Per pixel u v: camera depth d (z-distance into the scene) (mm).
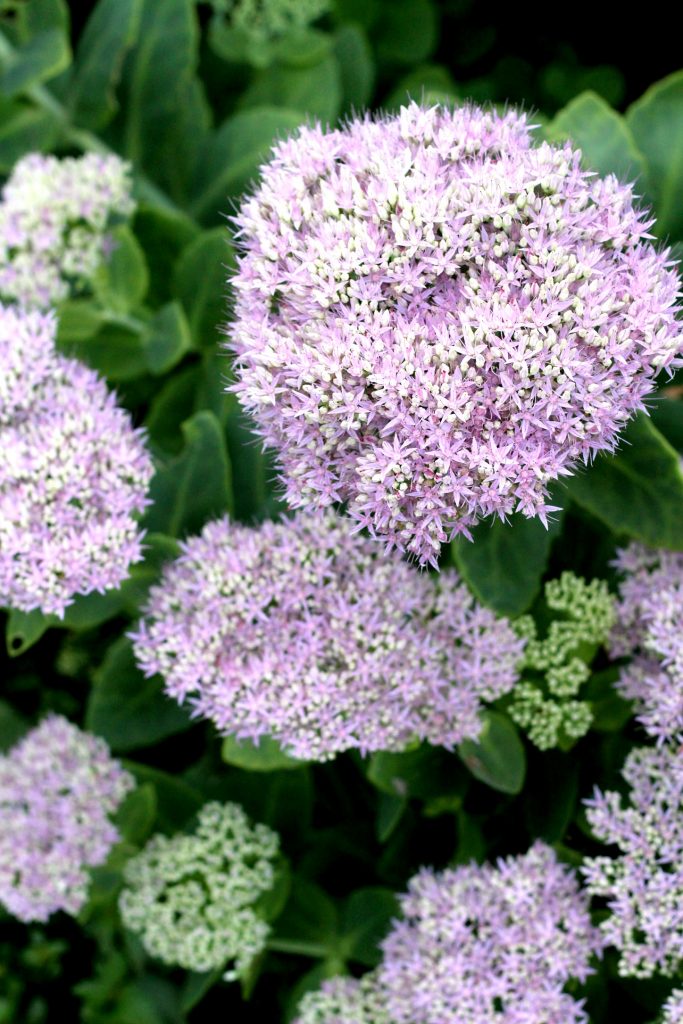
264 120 864
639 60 946
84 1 962
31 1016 948
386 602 756
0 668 975
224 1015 904
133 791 847
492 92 932
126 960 923
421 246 686
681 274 743
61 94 898
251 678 750
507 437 690
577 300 684
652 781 771
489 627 768
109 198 851
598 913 777
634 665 777
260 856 827
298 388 697
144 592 777
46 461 739
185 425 778
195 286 854
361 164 700
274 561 757
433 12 931
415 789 789
